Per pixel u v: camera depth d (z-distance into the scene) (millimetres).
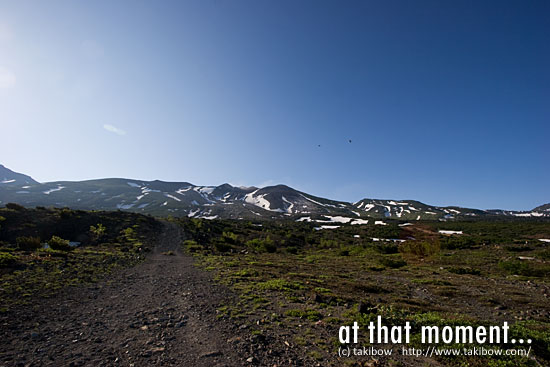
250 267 23172
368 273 22875
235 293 13234
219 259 29406
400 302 12797
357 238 69562
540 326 9227
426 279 19750
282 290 14070
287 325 8773
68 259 21281
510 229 72312
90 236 43906
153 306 10672
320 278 18812
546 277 21016
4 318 8336
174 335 7645
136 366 5762
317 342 7434
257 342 7246
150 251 37156
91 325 8305
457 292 15484
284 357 6465
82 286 13727
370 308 10367
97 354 6301
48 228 42812
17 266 16344
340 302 11961
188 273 19641
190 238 54719
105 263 21953
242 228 80188
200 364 5934
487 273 22969
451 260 30625
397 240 63125
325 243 56281
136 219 65438
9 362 5719
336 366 6145
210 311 10047
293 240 62938
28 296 11000
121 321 8773
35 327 7891
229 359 6219
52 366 5641
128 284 15070
